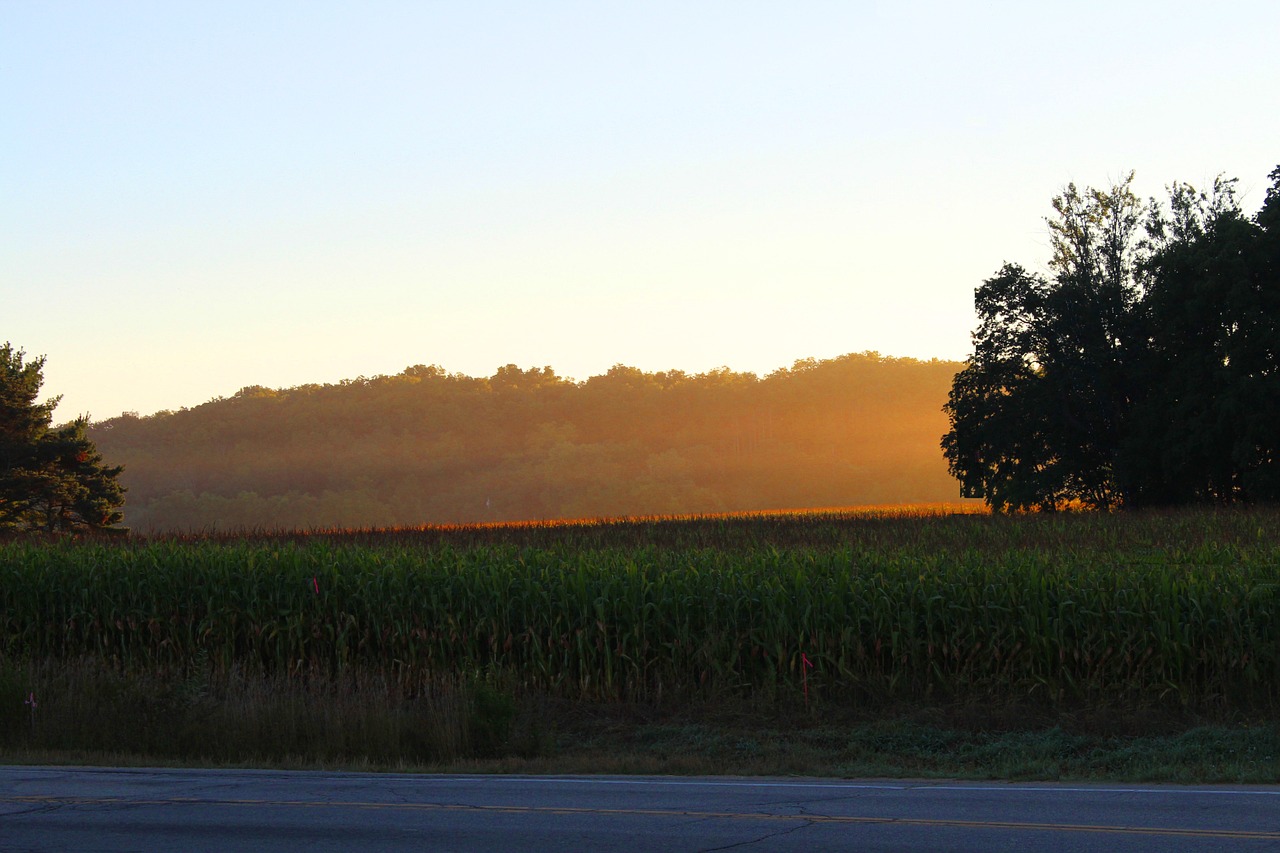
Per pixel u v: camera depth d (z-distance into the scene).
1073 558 20.92
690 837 8.31
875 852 7.69
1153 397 48.41
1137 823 8.64
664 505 152.62
